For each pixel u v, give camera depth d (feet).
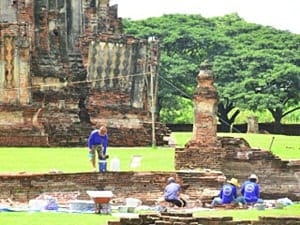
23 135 236.02
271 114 402.52
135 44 259.39
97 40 257.75
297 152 231.91
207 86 172.14
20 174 149.18
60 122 249.34
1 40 238.68
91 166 172.35
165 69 374.22
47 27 260.83
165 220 108.47
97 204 131.64
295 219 111.04
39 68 253.24
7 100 237.04
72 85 256.11
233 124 375.45
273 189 174.19
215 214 124.16
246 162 173.17
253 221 111.24
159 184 157.17
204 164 170.60
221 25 423.23
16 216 121.49
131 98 258.57
